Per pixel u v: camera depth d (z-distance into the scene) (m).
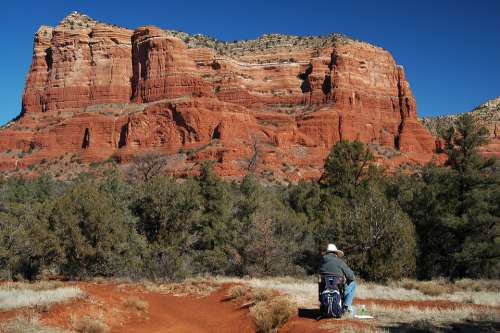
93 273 28.61
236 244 32.16
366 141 143.75
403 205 36.50
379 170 43.41
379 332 10.51
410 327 11.16
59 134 140.50
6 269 28.61
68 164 133.12
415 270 30.78
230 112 133.12
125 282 26.00
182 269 27.30
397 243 26.94
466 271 32.59
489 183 32.38
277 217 34.94
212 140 126.06
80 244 27.92
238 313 15.56
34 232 28.53
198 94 143.75
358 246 27.38
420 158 146.00
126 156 127.88
